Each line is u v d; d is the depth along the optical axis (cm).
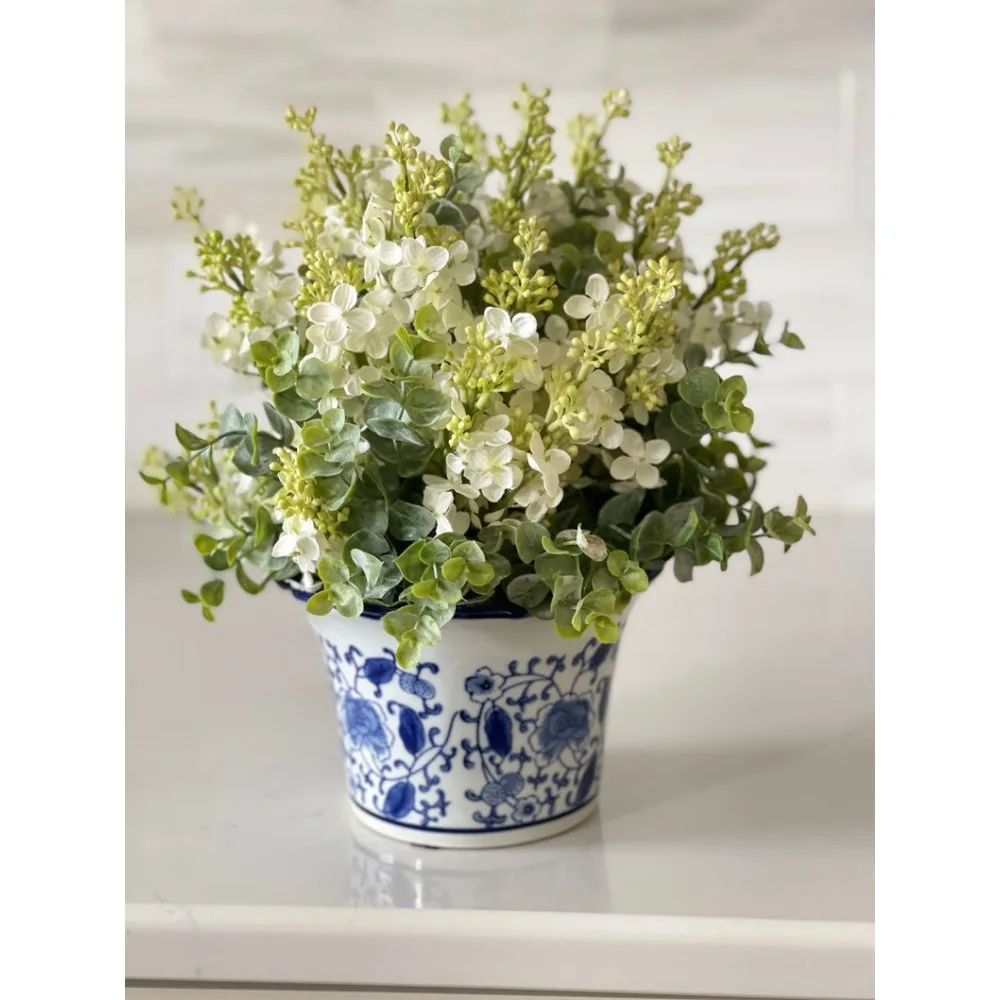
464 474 58
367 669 66
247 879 68
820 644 113
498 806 69
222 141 134
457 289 60
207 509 72
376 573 57
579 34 132
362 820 74
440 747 67
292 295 64
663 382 60
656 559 64
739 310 70
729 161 135
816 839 73
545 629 63
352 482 58
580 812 73
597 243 66
